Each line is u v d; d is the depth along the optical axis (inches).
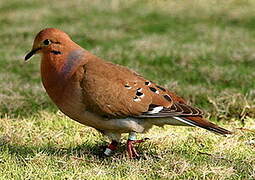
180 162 360.5
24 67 692.1
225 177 343.6
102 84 350.0
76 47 369.1
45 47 365.4
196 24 957.2
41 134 433.7
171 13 1056.8
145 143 408.8
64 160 373.1
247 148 400.8
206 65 678.5
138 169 353.7
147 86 362.3
